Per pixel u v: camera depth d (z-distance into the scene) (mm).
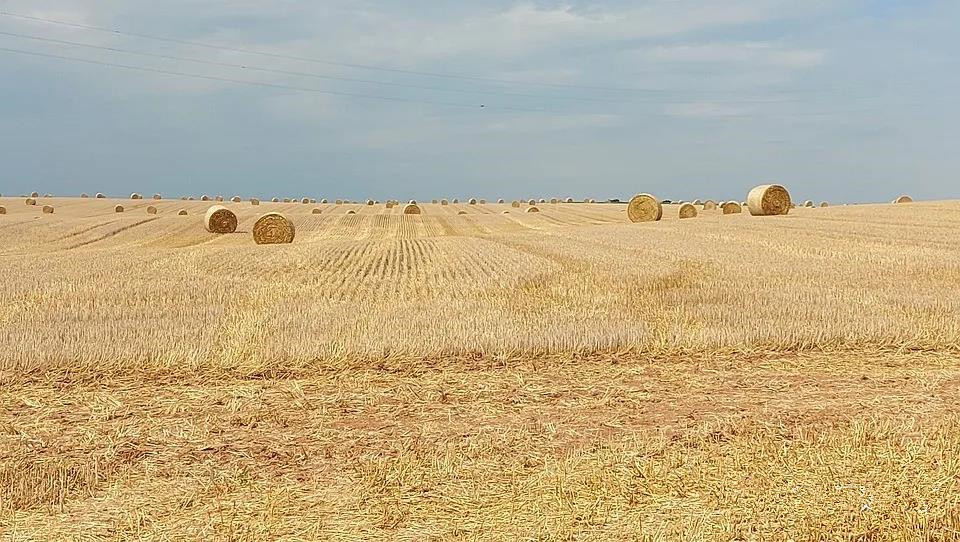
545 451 8648
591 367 12875
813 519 6516
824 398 10938
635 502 7070
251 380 12086
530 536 6504
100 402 10891
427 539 6531
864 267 24453
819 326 14812
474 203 102000
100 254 34062
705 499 7086
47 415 10312
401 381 11938
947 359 13352
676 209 75688
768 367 12875
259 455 8688
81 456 8695
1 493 7488
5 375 12305
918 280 21672
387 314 16500
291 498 7438
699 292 19406
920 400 10781
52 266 28203
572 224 59969
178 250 36156
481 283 22359
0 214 69375
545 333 14133
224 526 6836
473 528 6691
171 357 12992
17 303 19031
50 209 72375
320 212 76125
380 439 9203
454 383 11836
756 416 9977
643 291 20000
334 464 8367
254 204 87438
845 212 52469
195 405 10742
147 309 17766
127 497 7520
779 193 50594
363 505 7223
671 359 13430
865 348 14141
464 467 8086
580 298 18953
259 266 28203
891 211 51812
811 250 30016
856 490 7086
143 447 8977
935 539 6156
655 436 9148
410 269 27234
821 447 8352
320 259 30922
